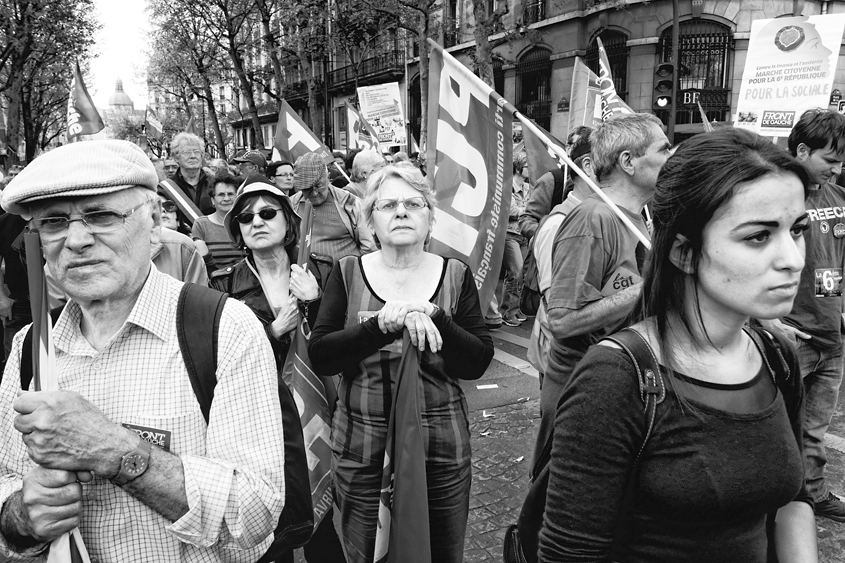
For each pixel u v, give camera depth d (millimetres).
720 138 1213
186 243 3332
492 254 3008
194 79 41125
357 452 2287
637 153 2441
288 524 1501
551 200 5805
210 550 1385
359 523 2314
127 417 1357
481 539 3105
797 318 3164
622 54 22391
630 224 2301
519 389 5285
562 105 24031
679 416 1215
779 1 20594
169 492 1267
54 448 1198
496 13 17531
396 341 2248
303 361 2760
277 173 6191
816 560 1382
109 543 1336
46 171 1298
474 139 3061
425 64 19938
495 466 3857
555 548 1271
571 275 2342
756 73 5070
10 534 1266
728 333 1273
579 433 1260
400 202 2305
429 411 2252
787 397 1378
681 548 1234
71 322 1451
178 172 6508
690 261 1250
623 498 1260
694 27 21344
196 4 32500
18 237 4215
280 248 3131
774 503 1227
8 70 26641
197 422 1384
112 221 1352
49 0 21969
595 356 1291
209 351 1397
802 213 1171
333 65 39969
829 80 4707
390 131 11914
